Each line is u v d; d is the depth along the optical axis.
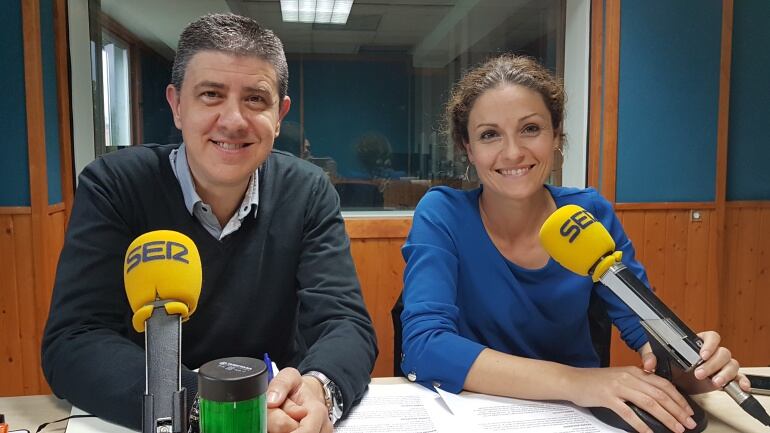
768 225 3.13
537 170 1.15
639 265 1.26
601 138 2.94
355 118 3.50
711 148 2.99
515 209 1.20
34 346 2.53
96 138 2.92
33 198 2.48
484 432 0.85
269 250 1.20
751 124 3.07
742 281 3.13
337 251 1.21
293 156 1.34
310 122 3.51
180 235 0.74
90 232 1.08
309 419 0.77
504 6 3.36
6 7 2.41
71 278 1.04
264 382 0.55
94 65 2.90
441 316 1.11
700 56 2.94
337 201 1.31
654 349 0.93
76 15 2.72
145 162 1.17
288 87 1.10
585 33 2.95
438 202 1.26
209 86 0.99
